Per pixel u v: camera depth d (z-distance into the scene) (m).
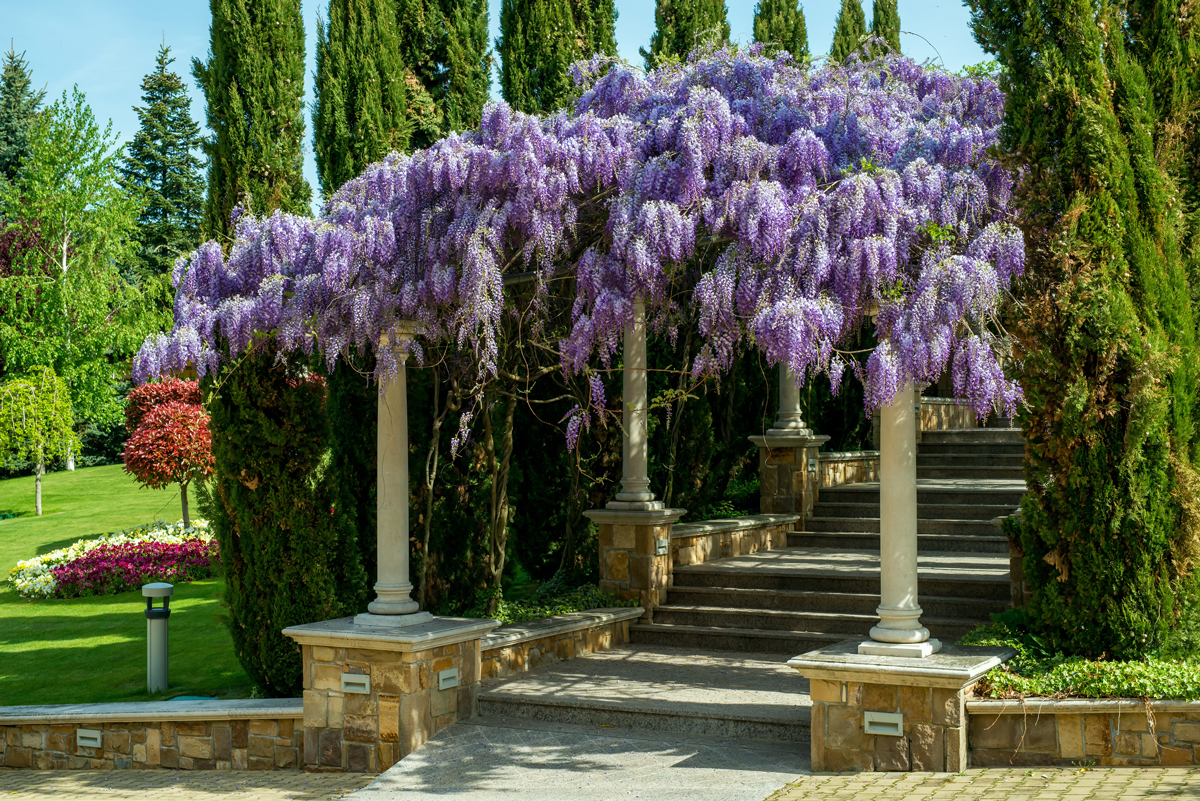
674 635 7.83
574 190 5.39
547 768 5.20
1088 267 5.05
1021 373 5.23
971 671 4.78
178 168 32.50
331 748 5.89
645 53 10.87
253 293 5.83
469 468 7.86
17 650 9.32
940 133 5.38
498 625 6.25
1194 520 5.07
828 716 5.03
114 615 10.88
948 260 4.66
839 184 5.02
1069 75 5.13
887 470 5.20
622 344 8.64
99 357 25.84
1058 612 5.27
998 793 4.42
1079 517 5.17
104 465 30.48
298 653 6.64
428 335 5.70
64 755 6.66
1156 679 4.82
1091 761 4.84
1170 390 5.12
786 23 12.84
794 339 4.62
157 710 6.33
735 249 5.07
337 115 7.27
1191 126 5.70
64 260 25.59
